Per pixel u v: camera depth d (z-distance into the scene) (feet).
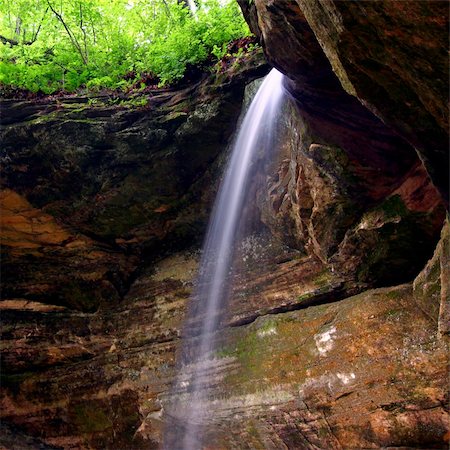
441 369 14.57
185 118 20.43
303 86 14.06
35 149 19.63
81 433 22.98
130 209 22.26
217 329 21.16
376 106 9.59
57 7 24.17
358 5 7.57
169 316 22.98
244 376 19.12
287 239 20.65
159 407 21.26
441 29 6.64
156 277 24.36
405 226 15.19
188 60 20.86
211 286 22.45
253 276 21.26
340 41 8.73
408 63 7.85
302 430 17.22
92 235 23.22
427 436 14.62
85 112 20.03
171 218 23.41
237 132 21.02
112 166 20.48
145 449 21.54
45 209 21.43
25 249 23.06
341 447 16.33
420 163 14.17
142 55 23.91
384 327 16.08
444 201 10.16
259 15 12.88
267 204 20.90
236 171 21.53
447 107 7.82
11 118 19.72
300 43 12.16
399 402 15.16
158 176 21.35
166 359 22.04
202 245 24.03
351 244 16.89
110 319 24.16
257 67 19.62
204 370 20.58
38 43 24.94
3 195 20.40
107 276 24.44
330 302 18.62
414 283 15.67
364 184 15.52
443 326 13.38
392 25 7.36
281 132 19.97
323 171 16.03
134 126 20.34
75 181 20.61
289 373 17.83
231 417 18.90
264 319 19.74
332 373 16.78
